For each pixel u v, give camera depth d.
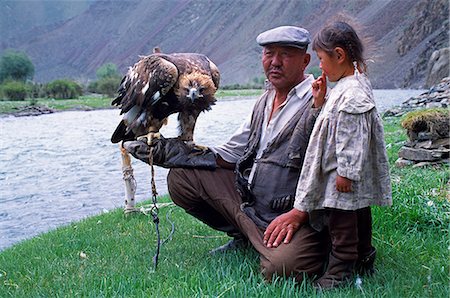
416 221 5.46
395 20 103.94
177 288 4.09
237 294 3.85
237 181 4.58
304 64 4.41
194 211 5.00
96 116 36.25
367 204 3.84
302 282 4.04
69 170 14.30
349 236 3.96
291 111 4.41
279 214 4.45
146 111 4.64
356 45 3.81
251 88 88.25
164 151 4.68
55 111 42.41
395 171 7.68
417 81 75.44
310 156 3.88
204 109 4.63
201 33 173.75
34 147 19.61
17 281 4.82
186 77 4.43
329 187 3.82
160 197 8.64
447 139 7.99
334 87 3.85
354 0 121.75
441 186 6.40
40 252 5.86
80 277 4.68
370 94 3.78
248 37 145.25
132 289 4.20
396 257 4.64
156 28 198.88
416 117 8.09
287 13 141.88
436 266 4.37
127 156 7.21
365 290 3.87
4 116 37.81
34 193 11.45
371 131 3.77
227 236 5.79
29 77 97.44
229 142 4.88
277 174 4.38
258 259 4.71
